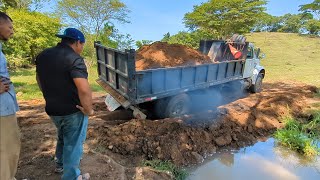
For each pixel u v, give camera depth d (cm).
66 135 306
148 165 459
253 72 962
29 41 1583
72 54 279
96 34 1934
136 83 516
